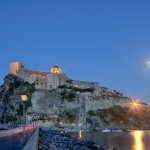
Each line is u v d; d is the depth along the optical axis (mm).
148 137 156500
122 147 96438
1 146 25641
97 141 124375
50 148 45125
